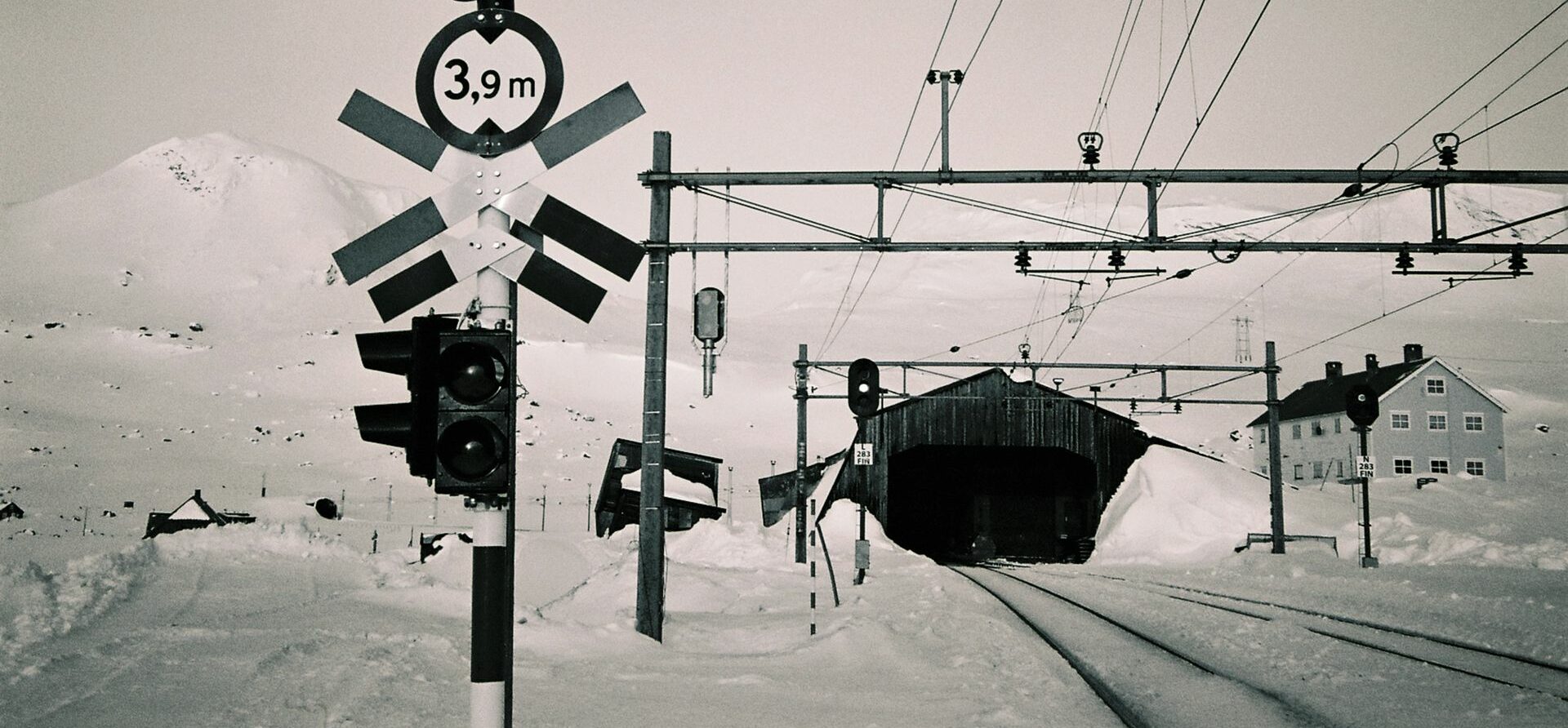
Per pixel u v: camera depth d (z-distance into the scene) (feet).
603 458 427.74
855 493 199.21
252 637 43.01
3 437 405.59
